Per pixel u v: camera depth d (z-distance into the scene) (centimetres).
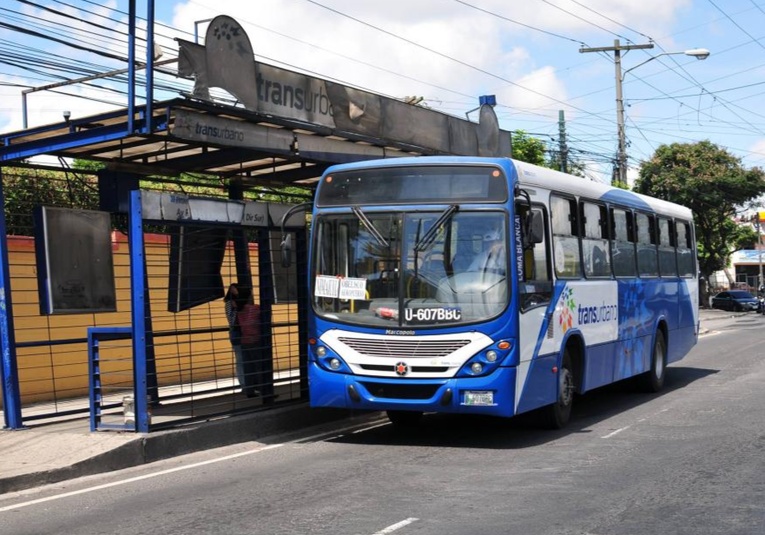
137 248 1028
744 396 1470
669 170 5266
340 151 1231
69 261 1095
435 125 1424
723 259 5681
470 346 1002
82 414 1267
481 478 854
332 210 1082
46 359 1430
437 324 1012
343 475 883
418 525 677
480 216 1027
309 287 1082
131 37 992
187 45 984
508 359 999
